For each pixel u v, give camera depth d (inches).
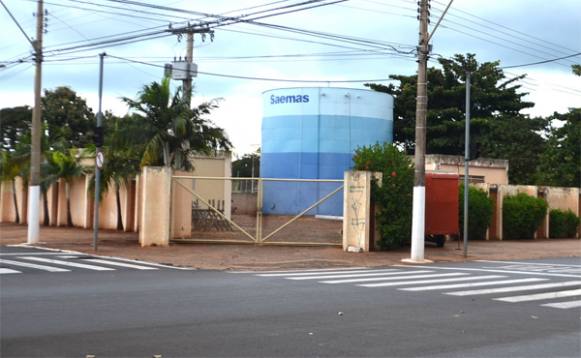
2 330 369.1
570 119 1887.3
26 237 1179.9
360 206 981.8
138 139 1014.4
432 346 348.8
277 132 1812.3
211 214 1165.1
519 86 2353.6
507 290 585.9
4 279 615.2
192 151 1087.0
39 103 1040.8
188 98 1040.2
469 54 2345.0
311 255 923.4
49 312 427.8
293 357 318.0
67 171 1406.3
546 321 430.3
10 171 1482.5
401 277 687.7
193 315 425.7
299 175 1774.1
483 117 2308.1
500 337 375.9
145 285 582.2
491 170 1790.1
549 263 915.4
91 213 1397.6
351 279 661.3
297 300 501.4
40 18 1031.6
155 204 992.2
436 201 1091.3
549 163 1910.7
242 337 360.8
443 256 984.9
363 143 1793.8
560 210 1544.0
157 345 337.1
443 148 2287.2
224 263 821.2
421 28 881.5
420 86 886.4
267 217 1519.4
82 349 325.7
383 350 336.8
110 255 881.5
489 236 1390.3
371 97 1814.7
